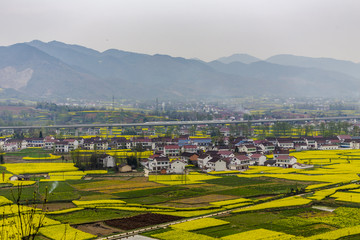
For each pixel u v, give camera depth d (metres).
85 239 89.25
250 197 136.12
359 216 108.12
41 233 92.50
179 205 124.81
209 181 171.50
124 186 159.75
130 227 99.81
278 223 102.06
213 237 90.56
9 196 135.62
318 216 108.88
